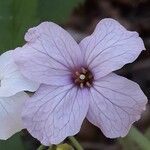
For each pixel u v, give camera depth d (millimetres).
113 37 86
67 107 86
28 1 113
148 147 101
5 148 114
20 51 85
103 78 86
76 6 128
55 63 87
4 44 114
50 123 84
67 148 93
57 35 87
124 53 84
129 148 104
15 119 87
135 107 83
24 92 87
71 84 88
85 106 86
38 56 85
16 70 86
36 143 142
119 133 84
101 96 85
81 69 89
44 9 126
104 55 86
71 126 84
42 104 85
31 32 86
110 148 146
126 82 83
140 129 149
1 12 113
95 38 88
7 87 85
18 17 113
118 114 84
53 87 86
